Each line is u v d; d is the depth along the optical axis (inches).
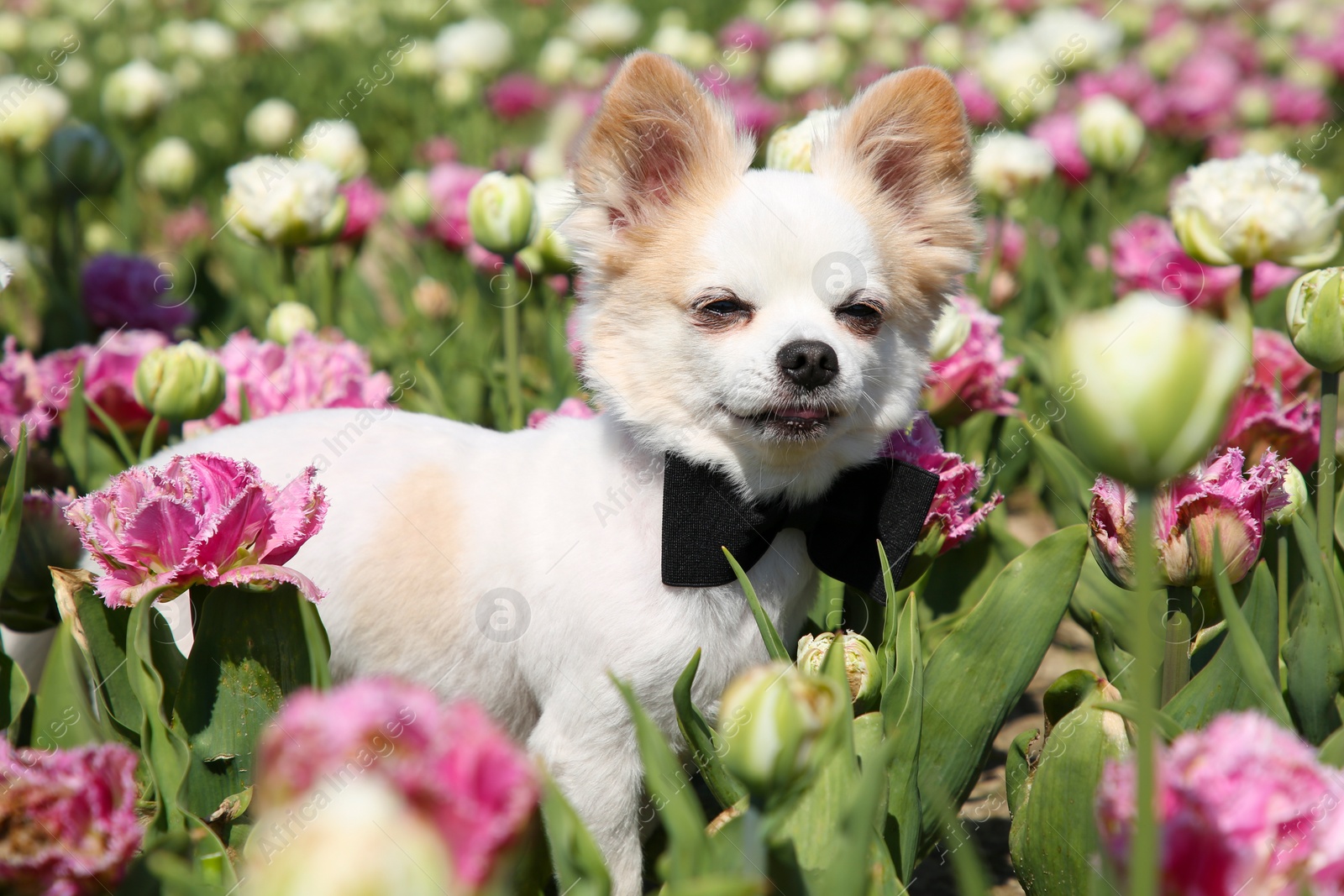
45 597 105.7
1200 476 86.6
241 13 486.6
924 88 112.0
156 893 62.5
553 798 61.9
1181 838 51.0
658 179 111.0
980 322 134.3
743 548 99.3
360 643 109.0
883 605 104.1
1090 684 86.7
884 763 55.6
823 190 107.2
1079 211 249.9
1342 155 335.9
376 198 213.9
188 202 285.7
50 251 203.5
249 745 79.0
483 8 521.0
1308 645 84.8
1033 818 75.3
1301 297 93.6
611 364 107.3
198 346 120.2
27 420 131.2
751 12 512.4
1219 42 387.5
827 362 98.0
